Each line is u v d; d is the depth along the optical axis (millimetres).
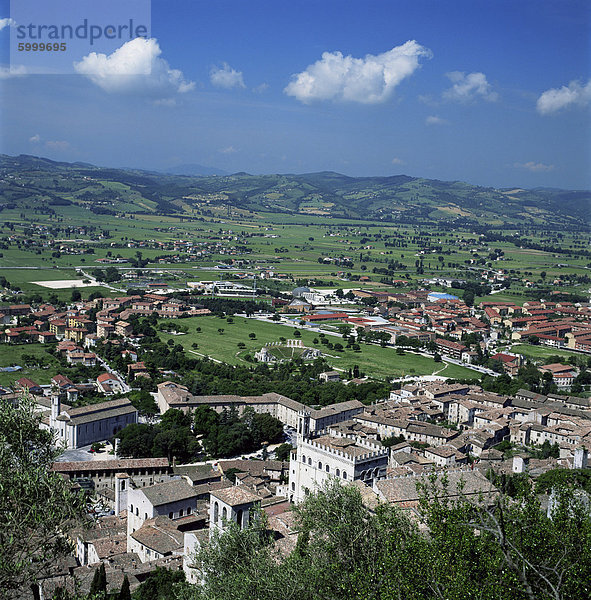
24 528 108125
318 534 142250
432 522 114250
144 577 196875
